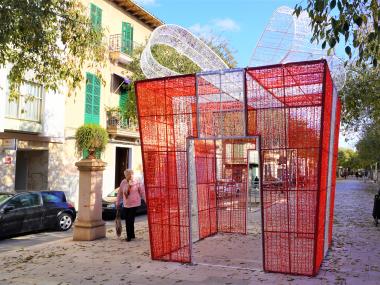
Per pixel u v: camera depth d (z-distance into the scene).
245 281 6.32
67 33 8.42
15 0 7.15
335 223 13.38
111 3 23.14
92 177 10.06
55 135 18.75
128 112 22.30
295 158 6.76
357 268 7.08
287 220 6.84
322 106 6.45
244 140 11.52
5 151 16.47
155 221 7.84
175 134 7.74
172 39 8.28
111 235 10.78
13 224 11.72
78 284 6.28
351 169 106.12
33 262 7.70
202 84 7.59
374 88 15.17
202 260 7.75
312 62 6.32
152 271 6.97
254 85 6.88
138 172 25.88
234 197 11.34
